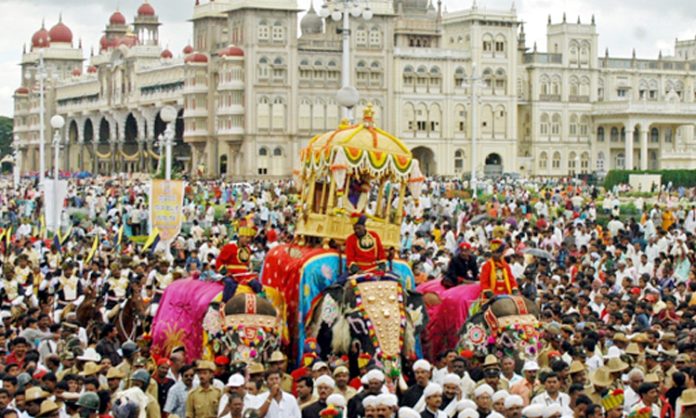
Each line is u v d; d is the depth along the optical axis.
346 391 22.33
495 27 157.50
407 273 26.41
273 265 27.00
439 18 161.12
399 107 152.88
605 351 28.28
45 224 55.25
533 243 49.91
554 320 29.52
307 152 26.95
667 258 44.59
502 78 158.25
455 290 27.03
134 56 176.38
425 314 25.61
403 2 165.38
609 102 165.75
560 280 38.09
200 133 152.75
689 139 176.88
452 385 21.62
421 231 52.50
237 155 148.50
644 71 176.75
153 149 172.88
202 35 158.00
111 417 21.20
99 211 76.38
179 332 27.11
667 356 25.09
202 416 22.31
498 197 89.19
